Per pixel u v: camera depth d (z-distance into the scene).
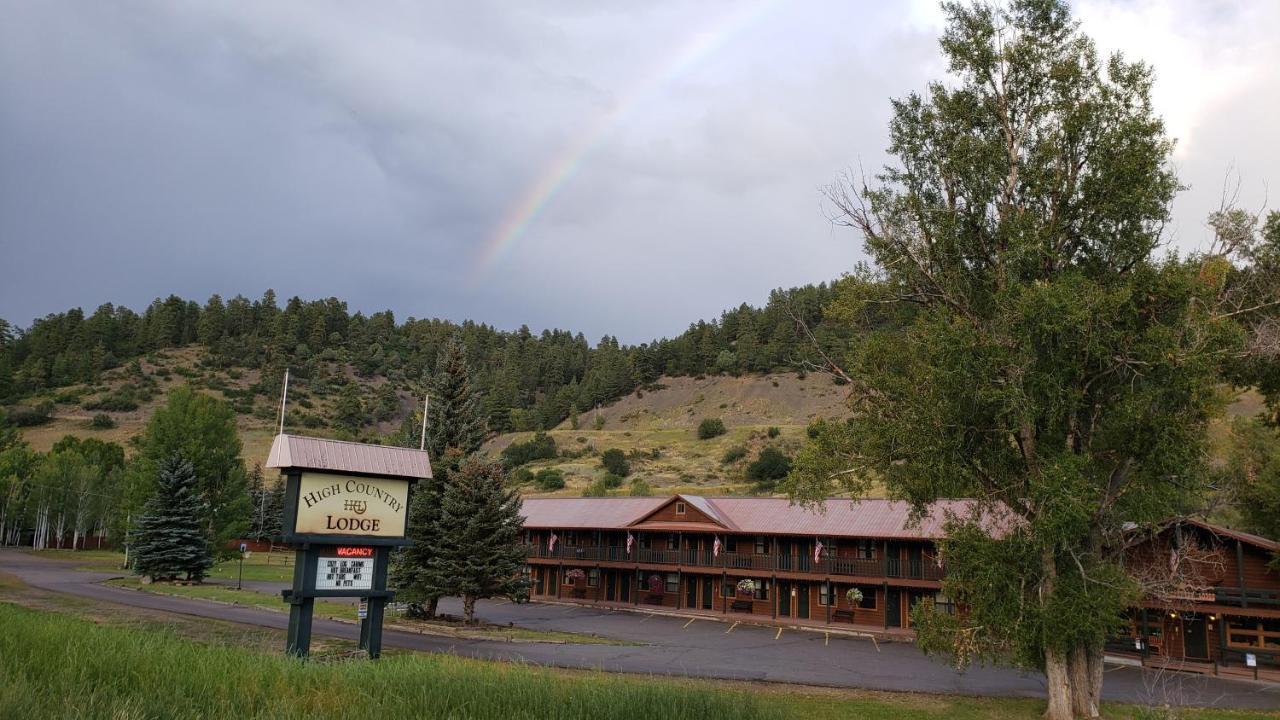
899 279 23.47
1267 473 34.47
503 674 13.77
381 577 21.80
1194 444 19.00
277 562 82.62
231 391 191.12
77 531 91.62
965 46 23.11
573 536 57.31
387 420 198.38
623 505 58.03
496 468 37.75
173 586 48.44
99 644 13.34
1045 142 21.78
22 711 8.12
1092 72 22.52
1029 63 22.83
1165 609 29.94
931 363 20.83
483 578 35.66
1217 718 21.56
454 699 11.88
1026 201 22.73
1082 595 19.11
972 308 22.34
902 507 46.38
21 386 179.12
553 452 139.50
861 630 42.12
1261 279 21.78
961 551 20.83
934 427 20.14
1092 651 21.48
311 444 20.81
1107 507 20.59
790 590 47.81
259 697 11.08
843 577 44.72
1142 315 19.84
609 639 34.09
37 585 43.50
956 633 20.56
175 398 62.88
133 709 9.06
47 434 152.62
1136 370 18.95
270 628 29.56
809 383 185.00
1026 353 19.16
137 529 51.44
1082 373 19.59
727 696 13.96
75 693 9.50
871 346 22.70
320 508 20.72
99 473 97.25
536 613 45.84
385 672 12.97
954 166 22.47
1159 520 22.81
